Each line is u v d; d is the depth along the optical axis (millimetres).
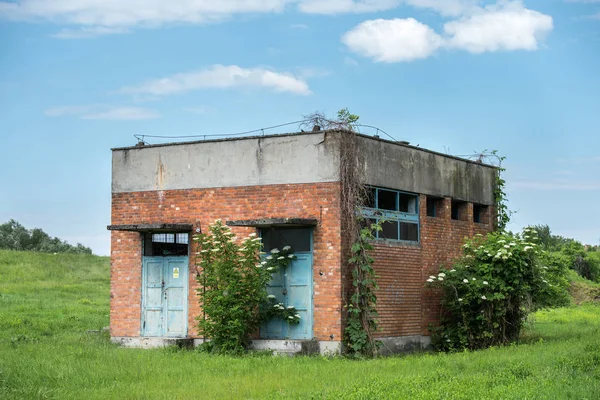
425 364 18188
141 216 24359
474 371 16844
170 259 23797
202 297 22453
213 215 23250
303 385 15273
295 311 21766
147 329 23891
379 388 14070
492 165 28688
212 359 19484
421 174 24766
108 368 17203
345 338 21188
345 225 21547
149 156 24438
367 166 22422
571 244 55719
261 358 19922
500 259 24312
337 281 21234
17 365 16969
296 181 22109
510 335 25141
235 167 23078
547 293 25125
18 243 78000
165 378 16281
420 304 24203
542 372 15945
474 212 28266
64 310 32844
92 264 56125
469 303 24312
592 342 20844
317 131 21875
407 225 24125
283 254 22031
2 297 37281
